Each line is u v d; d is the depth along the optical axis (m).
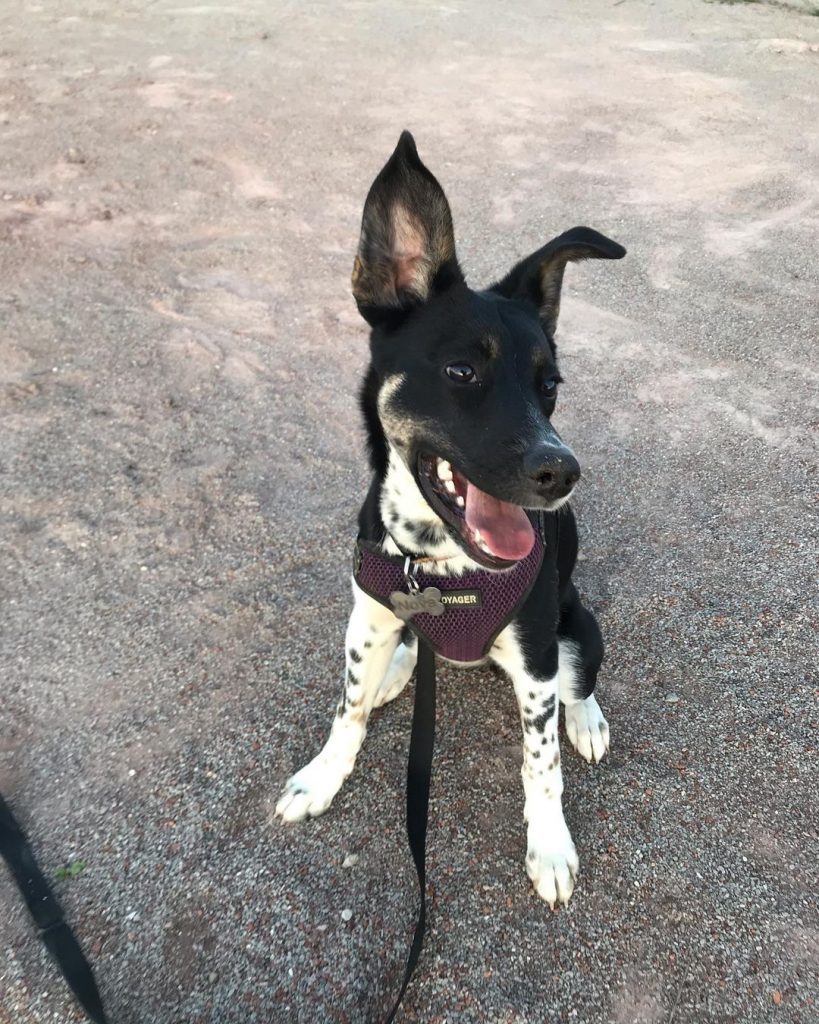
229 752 0.70
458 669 0.78
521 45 2.75
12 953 0.56
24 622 0.82
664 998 0.54
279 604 0.84
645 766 0.68
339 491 0.98
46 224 1.61
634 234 1.57
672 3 3.28
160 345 1.26
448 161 1.89
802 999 0.53
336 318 1.34
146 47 2.71
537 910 0.59
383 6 3.22
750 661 0.76
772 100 2.24
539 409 0.54
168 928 0.58
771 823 0.63
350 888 0.60
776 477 0.98
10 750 0.70
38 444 1.04
